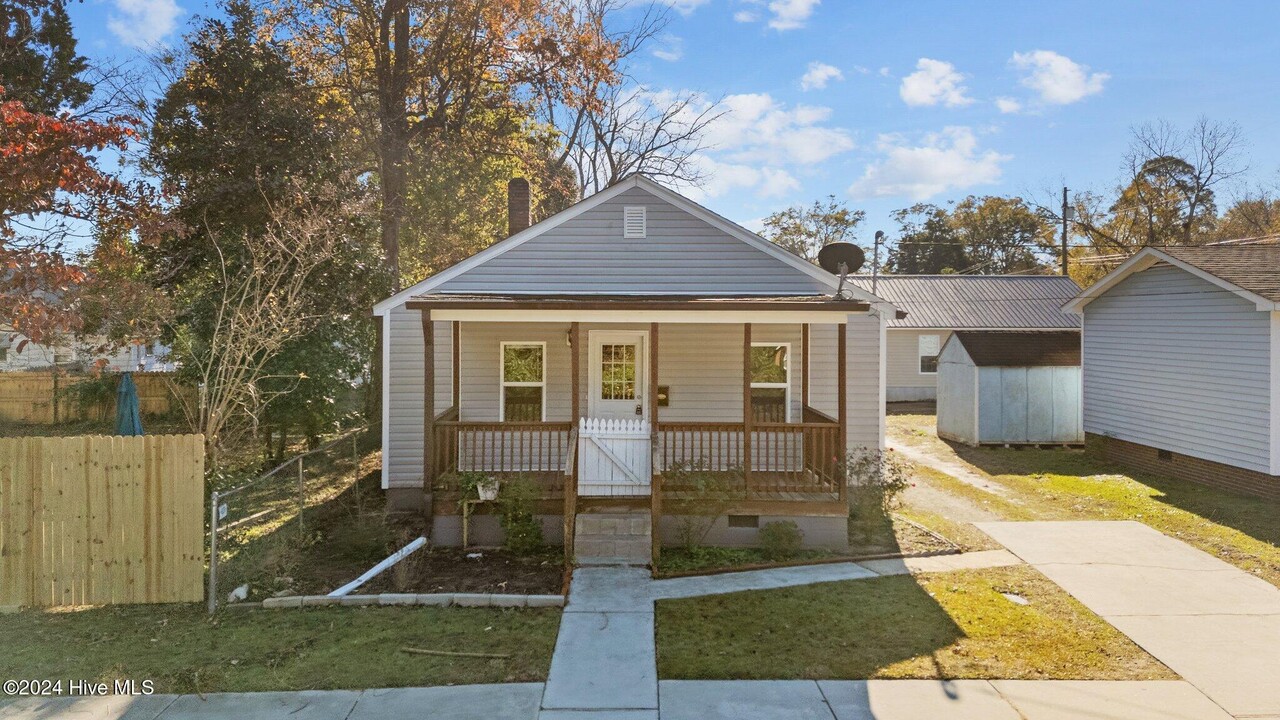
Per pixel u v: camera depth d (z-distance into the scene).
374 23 23.38
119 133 9.52
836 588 8.88
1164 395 15.49
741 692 6.18
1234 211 44.09
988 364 19.39
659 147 30.55
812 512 10.57
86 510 8.12
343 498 13.95
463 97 25.50
